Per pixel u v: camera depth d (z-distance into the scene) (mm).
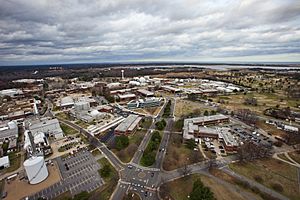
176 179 99312
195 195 78562
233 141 129250
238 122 176500
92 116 194250
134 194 89375
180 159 117125
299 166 108812
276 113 187875
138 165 112688
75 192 92125
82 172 107750
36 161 99500
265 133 152000
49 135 157125
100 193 90375
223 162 113062
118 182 98188
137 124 169000
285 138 139500
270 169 106188
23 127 179125
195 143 136250
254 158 115500
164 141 141625
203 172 104000
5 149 136375
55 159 122562
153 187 94000
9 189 95875
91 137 152000
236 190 90562
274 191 90438
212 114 194750
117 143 130625
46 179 102812
